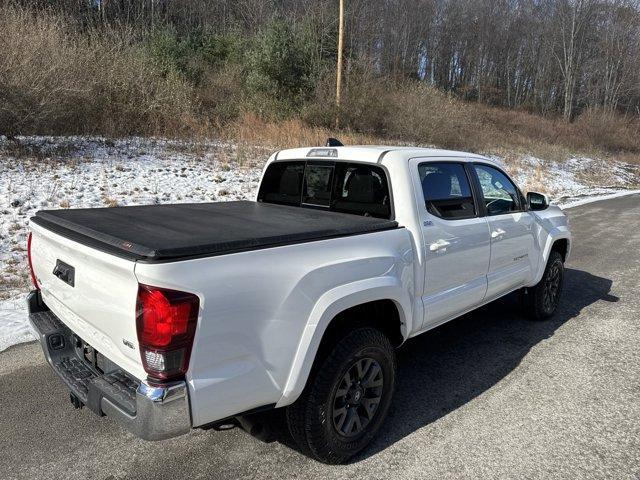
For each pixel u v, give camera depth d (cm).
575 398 360
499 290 426
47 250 281
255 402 234
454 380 387
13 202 762
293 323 241
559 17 6028
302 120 2005
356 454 290
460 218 367
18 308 484
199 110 1762
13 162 979
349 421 280
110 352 231
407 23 5691
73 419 320
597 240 975
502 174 438
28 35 1167
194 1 3981
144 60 1565
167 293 197
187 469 275
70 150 1130
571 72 5597
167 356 201
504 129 3438
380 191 331
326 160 370
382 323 324
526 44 6531
